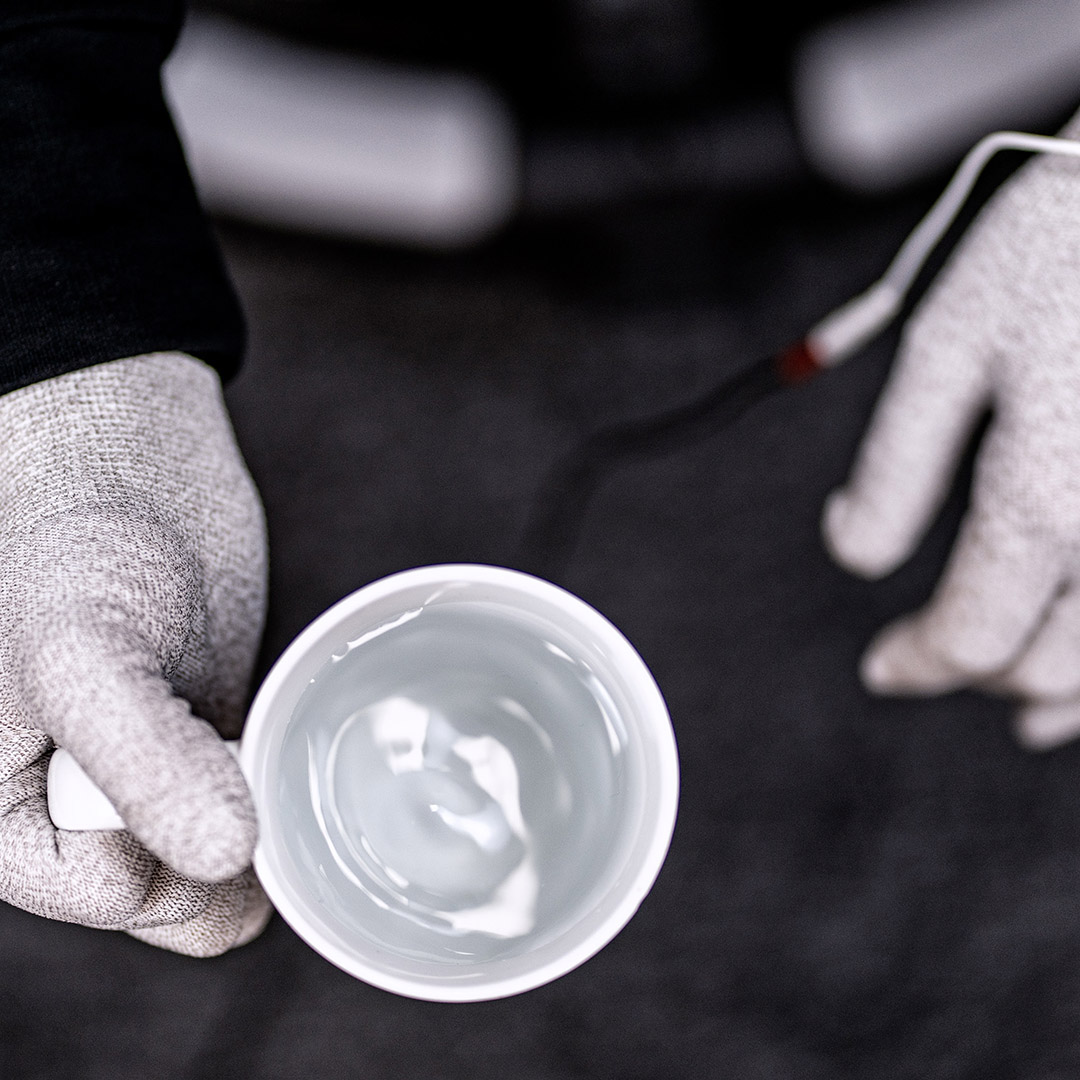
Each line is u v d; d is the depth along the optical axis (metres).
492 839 0.52
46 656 0.50
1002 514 0.61
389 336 0.90
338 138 0.80
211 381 0.59
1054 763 0.83
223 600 0.57
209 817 0.48
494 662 0.53
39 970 0.81
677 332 0.89
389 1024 0.80
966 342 0.62
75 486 0.54
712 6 0.74
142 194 0.57
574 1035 0.80
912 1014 0.80
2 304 0.54
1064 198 0.59
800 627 0.85
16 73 0.56
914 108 0.78
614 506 0.87
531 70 0.77
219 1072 0.80
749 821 0.83
